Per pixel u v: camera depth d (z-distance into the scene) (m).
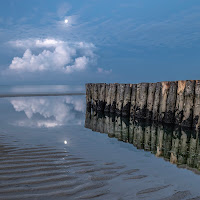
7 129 6.31
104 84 10.88
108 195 2.44
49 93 26.67
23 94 23.28
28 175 2.92
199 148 5.24
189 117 6.87
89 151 4.34
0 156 3.69
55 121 8.15
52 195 2.38
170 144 5.56
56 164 3.42
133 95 9.07
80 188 2.59
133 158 4.06
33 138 5.25
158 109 7.99
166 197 2.45
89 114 10.41
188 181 2.98
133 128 7.45
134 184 2.80
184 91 7.09
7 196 2.31
